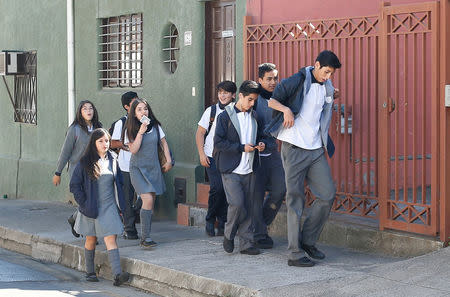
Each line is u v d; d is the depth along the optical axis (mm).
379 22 8352
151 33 12438
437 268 7270
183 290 7766
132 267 8555
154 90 12438
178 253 8852
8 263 9938
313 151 7773
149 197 9211
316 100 7715
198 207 10844
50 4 15133
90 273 8789
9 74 16141
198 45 11453
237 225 8539
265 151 8570
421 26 7930
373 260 8055
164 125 12234
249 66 10375
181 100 11828
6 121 17281
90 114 9602
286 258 8266
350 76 9430
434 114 7777
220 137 8375
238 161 8359
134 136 9172
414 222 8164
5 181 17141
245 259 8305
